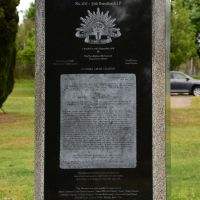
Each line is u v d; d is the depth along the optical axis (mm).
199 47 32594
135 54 3822
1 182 7008
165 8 3797
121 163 3844
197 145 9922
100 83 3838
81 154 3852
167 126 3904
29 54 29328
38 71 3855
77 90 3852
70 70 3844
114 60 3830
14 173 7535
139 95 3828
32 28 32094
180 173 7531
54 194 3863
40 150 3861
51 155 3861
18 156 8891
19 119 13758
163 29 3803
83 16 3828
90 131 3852
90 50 3836
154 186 3834
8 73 14438
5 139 10688
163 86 3814
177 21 28406
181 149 9477
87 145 3852
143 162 3836
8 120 13547
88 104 3848
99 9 3818
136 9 3809
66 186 3857
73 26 3834
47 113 3855
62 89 3852
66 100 3852
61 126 3855
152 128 3824
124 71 3830
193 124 12969
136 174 3842
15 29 14102
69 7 3824
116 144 3844
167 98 3898
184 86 22891
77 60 3838
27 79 34312
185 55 28562
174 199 6188
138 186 3838
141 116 3830
